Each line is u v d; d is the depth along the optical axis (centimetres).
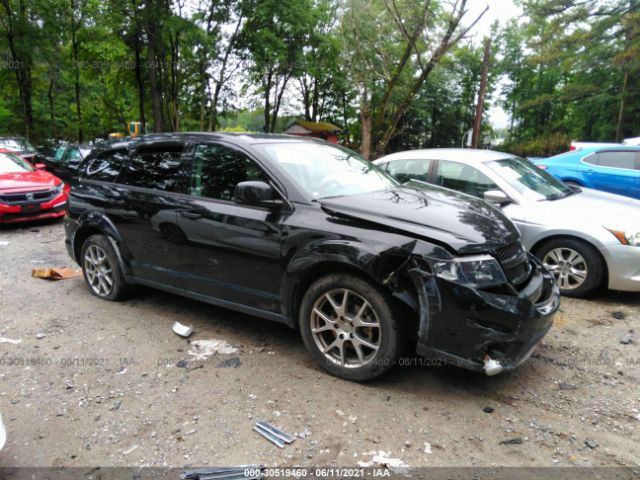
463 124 5053
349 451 259
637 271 467
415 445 263
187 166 414
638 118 3275
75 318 450
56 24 2428
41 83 3047
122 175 468
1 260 670
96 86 3234
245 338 403
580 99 3478
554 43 2934
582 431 277
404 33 1355
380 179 425
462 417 289
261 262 358
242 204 370
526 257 339
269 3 2238
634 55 2609
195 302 490
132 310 468
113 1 2091
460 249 292
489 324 285
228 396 314
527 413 294
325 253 317
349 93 3766
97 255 496
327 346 340
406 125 4544
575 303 489
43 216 915
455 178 589
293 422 285
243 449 262
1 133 3278
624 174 855
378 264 297
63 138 3575
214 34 2280
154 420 289
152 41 2255
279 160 375
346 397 311
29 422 289
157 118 2303
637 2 2673
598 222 483
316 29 2522
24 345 394
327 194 362
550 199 541
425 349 298
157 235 426
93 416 294
